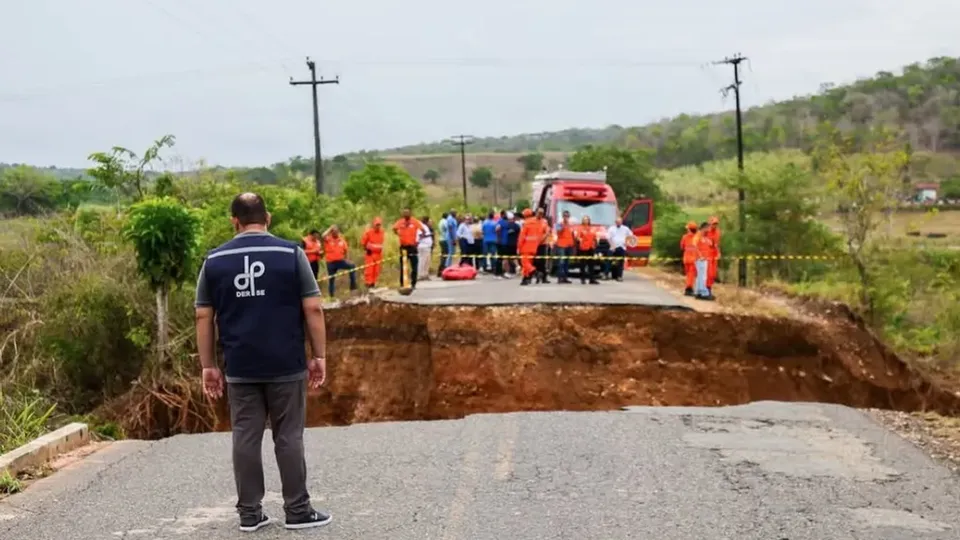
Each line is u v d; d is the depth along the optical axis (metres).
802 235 37.16
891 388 22.45
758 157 40.88
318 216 36.44
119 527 6.39
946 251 35.12
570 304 21.78
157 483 7.59
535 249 27.39
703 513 6.62
